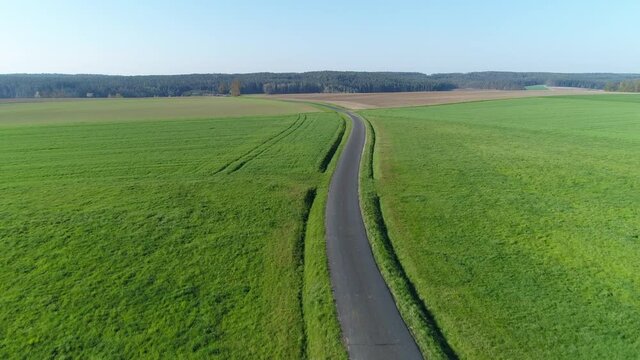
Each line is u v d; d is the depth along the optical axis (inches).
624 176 1499.8
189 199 1321.4
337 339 658.2
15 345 659.4
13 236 1047.0
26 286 824.9
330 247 978.1
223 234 1053.2
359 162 1817.2
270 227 1096.2
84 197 1350.9
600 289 764.6
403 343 649.0
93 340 668.1
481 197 1294.3
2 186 1491.1
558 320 681.0
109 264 907.4
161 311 739.4
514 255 906.7
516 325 673.6
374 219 1123.9
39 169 1740.9
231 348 647.8
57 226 1107.9
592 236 989.2
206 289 808.3
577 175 1525.6
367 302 756.6
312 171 1656.0
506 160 1792.6
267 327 695.7
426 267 868.0
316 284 816.3
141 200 1315.2
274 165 1768.0
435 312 719.1
